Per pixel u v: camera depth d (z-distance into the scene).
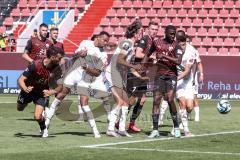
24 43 92.44
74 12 100.12
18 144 29.89
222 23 94.81
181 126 38.72
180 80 36.44
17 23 102.06
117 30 96.88
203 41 92.69
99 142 31.08
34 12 103.62
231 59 78.38
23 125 40.22
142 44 34.38
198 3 98.25
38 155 25.69
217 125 42.47
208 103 69.62
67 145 29.67
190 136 34.34
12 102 65.75
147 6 99.75
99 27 98.12
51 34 39.69
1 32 99.19
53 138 32.75
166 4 99.25
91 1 102.19
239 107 63.84
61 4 103.62
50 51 31.45
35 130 36.94
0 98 73.44
